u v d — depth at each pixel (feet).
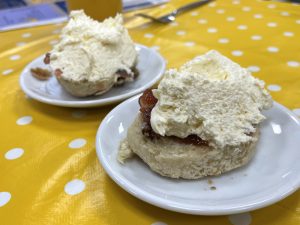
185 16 4.60
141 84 2.89
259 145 2.10
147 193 1.69
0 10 5.12
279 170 1.89
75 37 2.81
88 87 2.67
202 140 1.92
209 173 1.91
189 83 1.89
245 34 3.91
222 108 1.91
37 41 4.07
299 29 3.93
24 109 2.74
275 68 3.12
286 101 2.62
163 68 2.97
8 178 2.03
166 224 1.69
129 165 2.00
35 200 1.86
